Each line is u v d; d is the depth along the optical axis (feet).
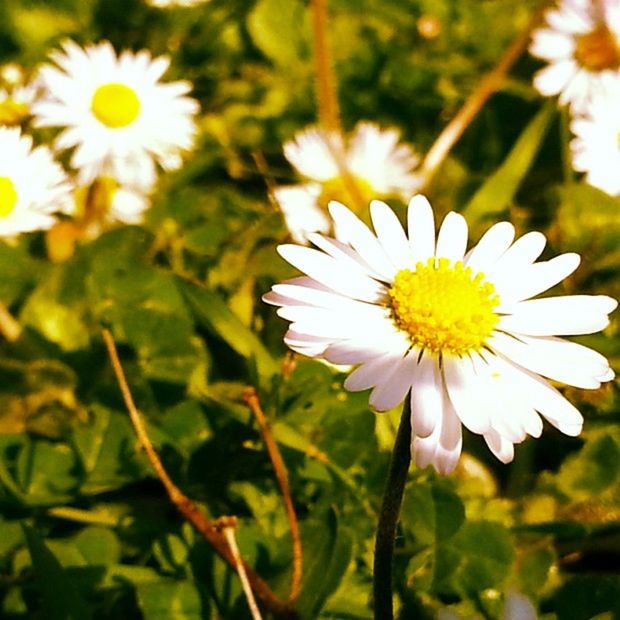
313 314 0.37
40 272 0.51
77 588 0.40
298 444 0.45
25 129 0.57
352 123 0.65
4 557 0.42
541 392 0.37
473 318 0.38
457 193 0.57
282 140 0.63
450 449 0.36
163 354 0.47
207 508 0.44
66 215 0.54
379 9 0.70
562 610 0.42
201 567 0.41
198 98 0.66
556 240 0.53
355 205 0.58
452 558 0.43
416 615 0.42
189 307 0.48
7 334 0.48
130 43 0.68
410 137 0.65
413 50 0.69
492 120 0.63
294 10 0.67
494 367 0.38
